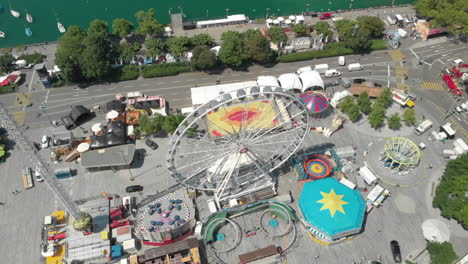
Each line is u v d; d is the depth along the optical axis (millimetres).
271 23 167000
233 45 140125
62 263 91500
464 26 151500
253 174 106250
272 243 96188
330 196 97625
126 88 139125
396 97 131000
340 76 142875
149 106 129250
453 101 133500
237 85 129500
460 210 96000
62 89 138500
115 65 144375
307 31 161375
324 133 121312
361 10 177750
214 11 181125
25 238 98188
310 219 94938
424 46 156500
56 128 124500
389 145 112438
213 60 139375
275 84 131875
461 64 144375
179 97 135500
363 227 99250
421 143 117250
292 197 106125
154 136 122000
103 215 98688
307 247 95312
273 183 104750
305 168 110750
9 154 117500
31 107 131750
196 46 149500
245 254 91312
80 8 181875
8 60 143750
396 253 93000
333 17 173375
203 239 95812
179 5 184500
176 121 117625
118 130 118438
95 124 120750
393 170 111312
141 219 96188
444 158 115500
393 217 101438
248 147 94562
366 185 108438
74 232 95562
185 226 96000
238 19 168500
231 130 111062
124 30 155250
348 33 152500
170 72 142875
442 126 122125
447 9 156250
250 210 100875
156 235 93062
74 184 108812
